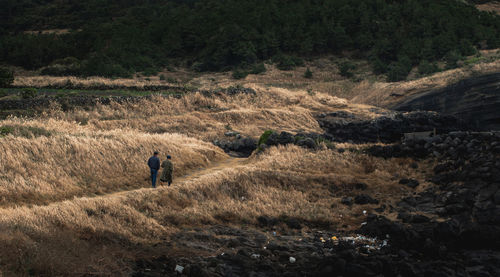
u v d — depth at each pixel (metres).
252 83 103.94
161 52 144.62
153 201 12.48
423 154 18.58
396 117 53.97
